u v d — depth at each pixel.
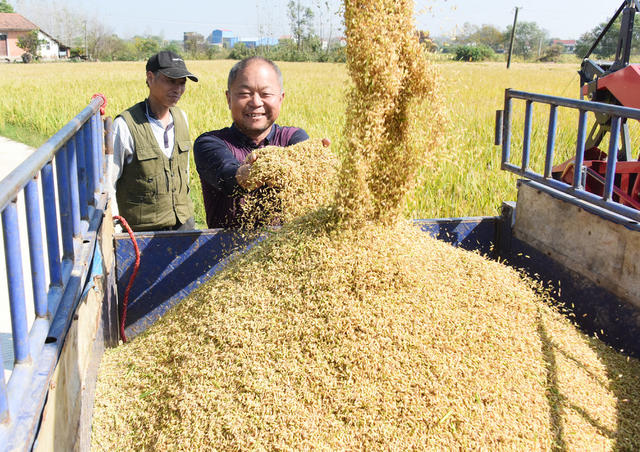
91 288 2.49
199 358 2.31
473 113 12.01
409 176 2.44
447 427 1.98
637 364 2.45
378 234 2.50
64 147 2.17
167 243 3.43
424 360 2.13
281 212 2.92
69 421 1.91
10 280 1.50
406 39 2.28
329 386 2.06
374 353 2.13
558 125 10.80
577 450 1.98
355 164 2.35
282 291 2.40
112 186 3.55
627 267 2.49
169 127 4.10
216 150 3.14
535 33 83.69
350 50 2.29
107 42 86.75
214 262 3.48
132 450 2.16
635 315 2.46
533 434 2.00
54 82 23.52
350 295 2.31
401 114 2.37
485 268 2.69
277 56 45.06
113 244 3.40
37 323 1.75
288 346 2.21
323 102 14.34
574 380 2.26
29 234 1.70
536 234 3.17
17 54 75.06
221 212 3.43
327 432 1.97
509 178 6.81
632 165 3.72
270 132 3.38
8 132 13.53
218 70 33.38
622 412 2.17
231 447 1.97
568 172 3.91
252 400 2.07
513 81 24.48
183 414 2.12
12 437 1.30
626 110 2.34
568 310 2.90
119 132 3.87
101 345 2.77
